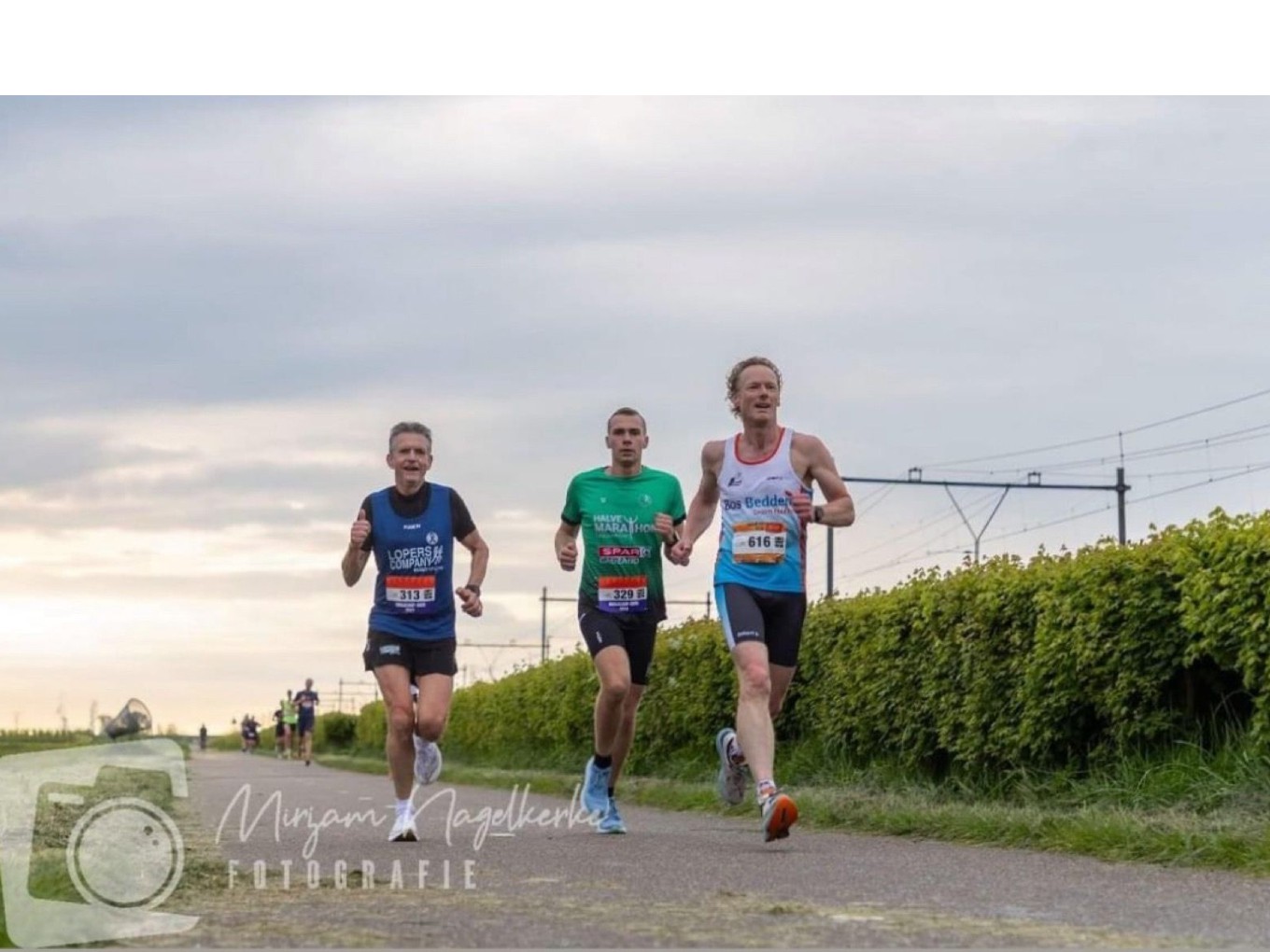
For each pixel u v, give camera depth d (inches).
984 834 373.1
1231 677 399.2
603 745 412.5
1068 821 361.4
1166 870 301.1
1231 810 351.6
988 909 237.0
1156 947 197.3
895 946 196.5
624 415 407.2
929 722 514.9
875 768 548.7
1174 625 400.8
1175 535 403.9
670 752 789.2
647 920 221.8
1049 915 230.2
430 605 380.5
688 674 757.3
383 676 378.9
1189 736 401.1
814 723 600.1
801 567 370.3
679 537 410.6
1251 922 222.4
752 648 352.8
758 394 365.1
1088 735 440.5
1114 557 419.5
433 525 381.7
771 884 275.0
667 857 331.9
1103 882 278.1
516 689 1137.4
